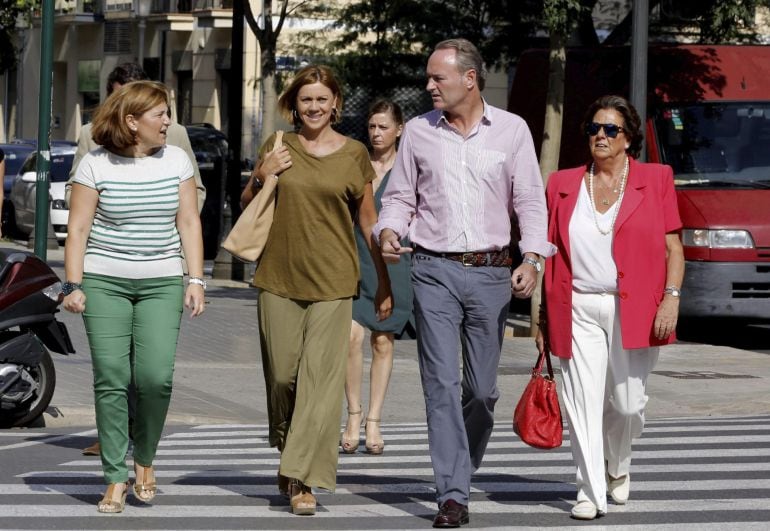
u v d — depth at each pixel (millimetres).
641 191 10680
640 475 12594
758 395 19438
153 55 68188
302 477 10523
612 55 27641
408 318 13797
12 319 15195
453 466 10289
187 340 23328
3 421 15805
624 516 10672
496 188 10547
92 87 73000
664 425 16438
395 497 11445
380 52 37625
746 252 24219
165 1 67125
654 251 10617
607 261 10609
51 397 15812
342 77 38156
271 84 33875
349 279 10836
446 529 10180
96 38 72688
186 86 66125
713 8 28484
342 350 10789
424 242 10602
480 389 10672
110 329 10664
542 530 10125
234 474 12641
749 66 27031
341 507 11000
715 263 24234
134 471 11844
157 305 10742
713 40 29391
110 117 10586
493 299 10562
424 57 37188
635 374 10812
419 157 10633
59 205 42094
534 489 11867
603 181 10750
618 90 27172
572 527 10242
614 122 10633
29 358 15469
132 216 10641
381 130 13969
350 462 13383
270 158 10789
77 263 10570
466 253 10492
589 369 10648
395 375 20672
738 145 26234
